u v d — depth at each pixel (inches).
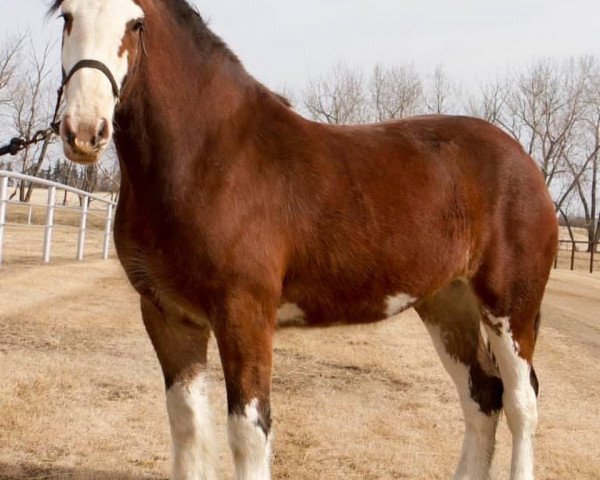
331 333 306.7
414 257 135.4
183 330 124.4
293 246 122.9
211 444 127.6
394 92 1333.7
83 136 101.3
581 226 1430.9
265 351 115.6
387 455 165.2
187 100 117.6
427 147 144.3
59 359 227.3
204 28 124.2
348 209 127.6
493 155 150.4
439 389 228.8
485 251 147.9
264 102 127.6
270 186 120.8
